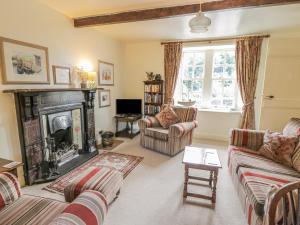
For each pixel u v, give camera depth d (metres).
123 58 5.10
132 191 2.33
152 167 3.01
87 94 3.42
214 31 3.82
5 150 2.21
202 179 2.32
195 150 2.54
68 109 3.07
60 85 2.97
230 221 1.84
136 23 3.39
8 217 1.22
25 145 2.34
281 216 1.09
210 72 4.64
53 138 2.79
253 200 1.54
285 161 2.18
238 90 4.50
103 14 3.00
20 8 2.30
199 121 4.76
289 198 0.99
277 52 3.67
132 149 3.84
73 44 3.23
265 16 2.98
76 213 1.08
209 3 2.49
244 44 4.11
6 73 2.17
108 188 1.79
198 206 2.06
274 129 3.87
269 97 3.81
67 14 3.02
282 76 3.71
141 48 5.02
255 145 2.74
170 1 2.53
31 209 1.29
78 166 3.00
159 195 2.26
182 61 4.87
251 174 1.92
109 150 3.77
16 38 2.28
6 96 2.20
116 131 4.77
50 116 2.78
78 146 3.41
